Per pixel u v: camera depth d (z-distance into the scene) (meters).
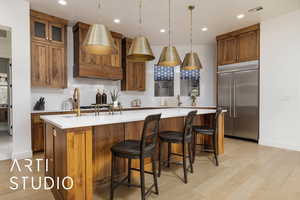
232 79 4.49
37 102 3.76
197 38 5.05
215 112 3.11
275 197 1.90
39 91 3.89
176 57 2.74
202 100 5.65
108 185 2.15
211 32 4.57
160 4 3.19
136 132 2.45
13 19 2.95
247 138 4.25
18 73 3.02
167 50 2.76
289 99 3.56
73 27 4.17
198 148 3.44
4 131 5.39
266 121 3.90
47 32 3.58
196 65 2.97
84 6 3.26
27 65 3.10
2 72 5.43
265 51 3.89
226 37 4.60
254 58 4.07
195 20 3.88
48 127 2.15
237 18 3.77
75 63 4.16
